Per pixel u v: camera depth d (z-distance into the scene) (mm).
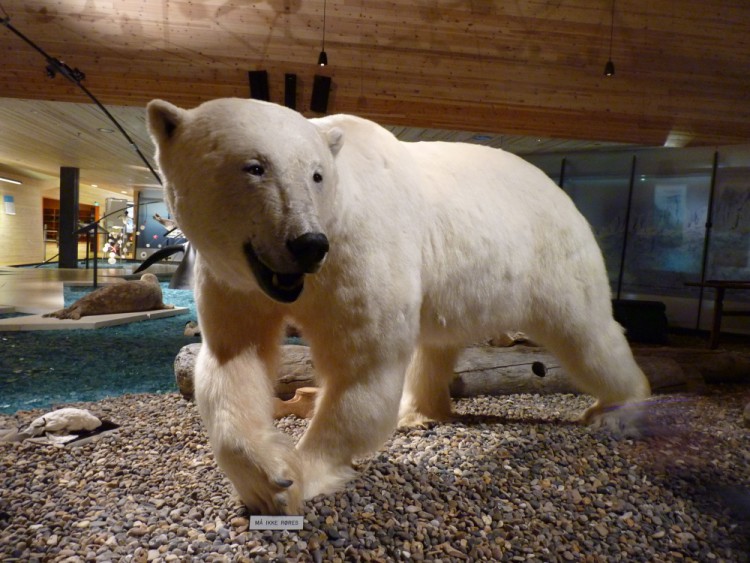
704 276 7516
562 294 3035
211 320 2201
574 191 9055
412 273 2367
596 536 2113
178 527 2037
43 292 10547
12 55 7398
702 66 7605
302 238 1538
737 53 7477
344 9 7355
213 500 2260
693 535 2139
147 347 6348
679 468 2723
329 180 1832
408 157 2611
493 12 7457
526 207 2949
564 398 4137
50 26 7195
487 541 2029
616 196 8625
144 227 20547
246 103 1815
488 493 2389
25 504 2211
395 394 2320
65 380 4926
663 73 7719
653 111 7977
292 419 3512
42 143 11484
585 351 3180
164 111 1815
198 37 7445
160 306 8930
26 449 2854
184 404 3826
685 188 7906
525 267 2889
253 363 2229
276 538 1955
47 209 21844
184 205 1797
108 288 8297
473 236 2662
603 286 3252
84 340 6668
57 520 2086
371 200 2219
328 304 2141
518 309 2955
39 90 7672
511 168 3047
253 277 1729
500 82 7906
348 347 2199
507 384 4152
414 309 2373
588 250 3174
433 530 2066
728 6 7145
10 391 4562
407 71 7816
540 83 7895
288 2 7328
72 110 8297
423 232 2508
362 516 2121
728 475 2650
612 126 8102
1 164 16500
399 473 2531
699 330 7453
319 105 7855
